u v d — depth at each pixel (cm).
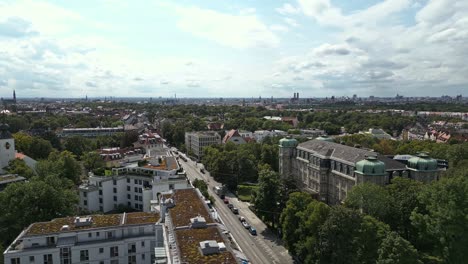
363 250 8194
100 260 8494
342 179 13688
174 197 9125
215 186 18725
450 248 8138
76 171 16588
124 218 9269
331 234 8331
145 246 8819
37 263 8038
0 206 10119
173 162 15088
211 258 5503
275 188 13138
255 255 10838
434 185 9150
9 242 10025
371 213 9788
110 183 14000
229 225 13400
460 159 16312
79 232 8469
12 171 15312
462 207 8150
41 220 10038
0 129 17662
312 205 10019
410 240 9681
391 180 11775
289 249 10681
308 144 17012
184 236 6438
